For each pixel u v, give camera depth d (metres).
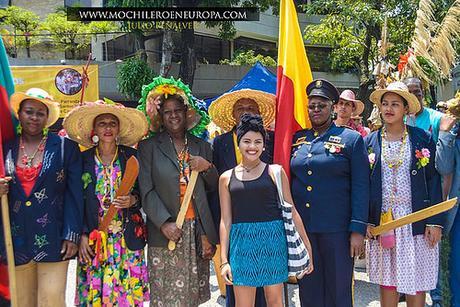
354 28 15.55
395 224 3.52
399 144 3.69
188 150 3.72
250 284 3.15
